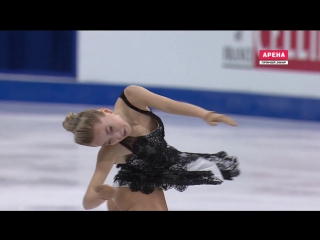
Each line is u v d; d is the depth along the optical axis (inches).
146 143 334.3
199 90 1139.9
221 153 366.9
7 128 870.4
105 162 328.5
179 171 348.2
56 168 611.2
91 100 1130.0
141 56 1136.8
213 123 303.9
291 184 576.7
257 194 530.6
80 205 459.2
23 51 1231.5
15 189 515.5
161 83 1144.8
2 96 1131.3
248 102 1126.4
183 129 949.2
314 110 1117.7
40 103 1134.4
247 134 914.7
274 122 1079.0
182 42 1133.7
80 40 1135.0
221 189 552.4
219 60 1133.7
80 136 306.3
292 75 1126.4
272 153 751.7
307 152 768.3
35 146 740.7
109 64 1136.8
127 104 340.8
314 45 1124.5
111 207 376.2
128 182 343.3
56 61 1208.8
